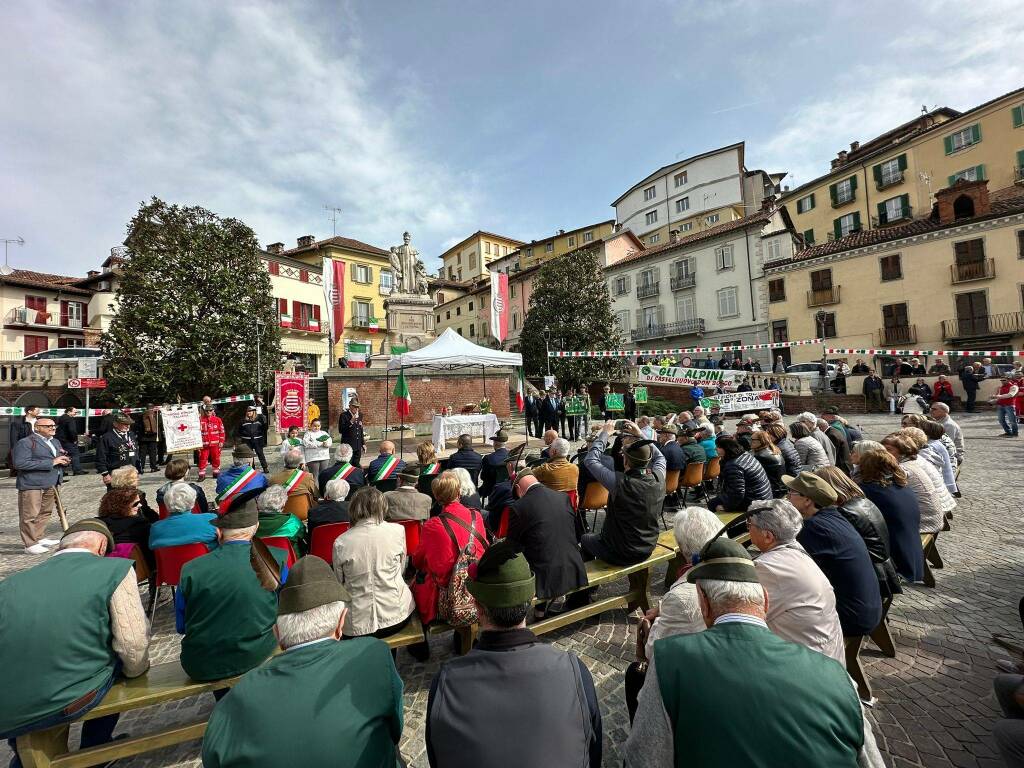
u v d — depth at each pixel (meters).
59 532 7.52
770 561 2.45
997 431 13.87
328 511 4.31
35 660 2.27
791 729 1.34
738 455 5.66
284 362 21.42
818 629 2.30
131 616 2.59
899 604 4.28
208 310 18.94
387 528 3.39
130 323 17.73
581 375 26.81
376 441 16.41
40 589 2.39
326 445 10.16
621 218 56.84
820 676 1.44
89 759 2.46
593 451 5.96
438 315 59.28
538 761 1.46
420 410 18.17
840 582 2.94
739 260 34.75
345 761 1.48
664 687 1.52
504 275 18.45
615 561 4.11
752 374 21.52
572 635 4.09
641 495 4.01
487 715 1.51
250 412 11.84
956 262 26.42
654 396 25.92
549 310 28.12
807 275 31.66
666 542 4.66
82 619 2.40
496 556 1.75
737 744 1.35
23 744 2.35
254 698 1.54
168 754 2.96
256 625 2.77
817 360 30.97
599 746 1.66
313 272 39.72
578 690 1.64
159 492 5.22
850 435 8.31
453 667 1.67
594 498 5.86
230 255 19.88
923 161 34.44
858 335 29.58
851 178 38.59
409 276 20.75
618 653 3.78
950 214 27.00
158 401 18.17
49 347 32.59
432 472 6.15
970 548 5.49
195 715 3.35
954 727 2.78
